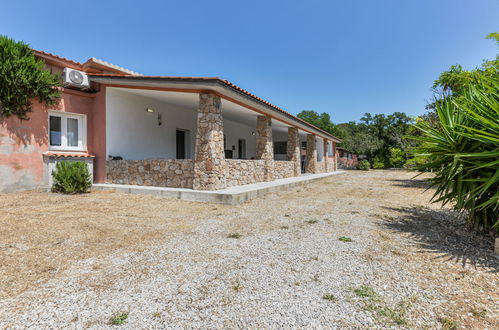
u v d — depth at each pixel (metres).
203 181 6.79
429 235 3.68
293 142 13.43
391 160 30.05
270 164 10.55
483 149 3.40
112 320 1.69
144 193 6.97
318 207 5.82
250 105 8.77
